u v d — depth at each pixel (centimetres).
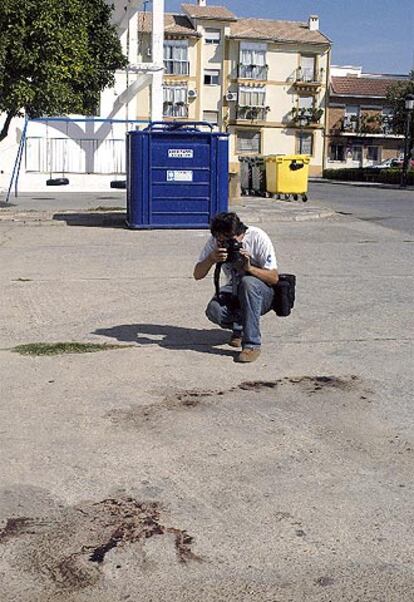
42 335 719
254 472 428
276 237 1473
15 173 2630
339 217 1878
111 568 335
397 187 3878
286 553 346
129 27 3509
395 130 5503
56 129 3023
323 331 741
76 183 2928
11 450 458
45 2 1625
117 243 1379
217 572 332
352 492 405
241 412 520
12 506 389
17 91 1652
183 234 1520
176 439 474
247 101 6259
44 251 1268
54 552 347
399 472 430
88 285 964
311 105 6462
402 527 370
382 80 6794
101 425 496
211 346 682
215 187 1598
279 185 2383
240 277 638
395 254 1258
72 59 1753
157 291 928
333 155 6625
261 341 691
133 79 3366
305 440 473
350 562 340
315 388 570
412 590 320
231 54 6212
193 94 6103
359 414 518
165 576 329
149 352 661
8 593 318
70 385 574
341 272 1079
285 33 6369
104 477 422
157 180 1579
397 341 707
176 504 391
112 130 3150
